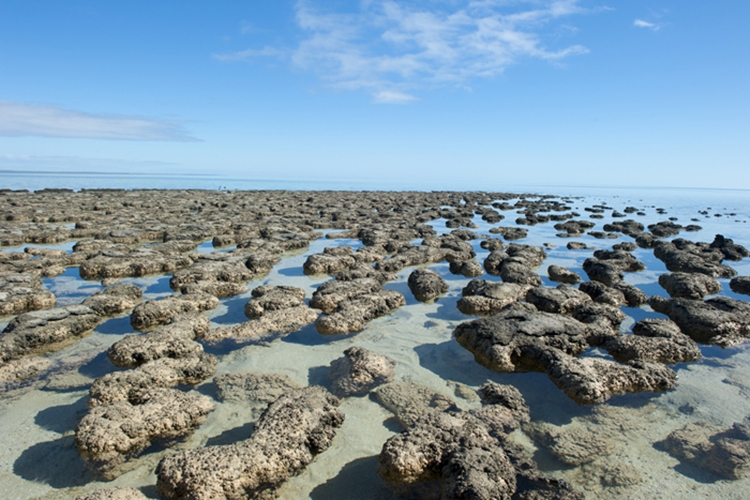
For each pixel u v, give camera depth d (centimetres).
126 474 593
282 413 659
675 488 581
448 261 1988
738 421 735
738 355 1002
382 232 2495
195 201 4238
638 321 1162
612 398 800
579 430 700
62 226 2559
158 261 1677
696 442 673
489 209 4362
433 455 587
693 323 1113
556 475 603
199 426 695
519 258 1755
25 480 578
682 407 777
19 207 3272
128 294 1309
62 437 666
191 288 1330
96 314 1142
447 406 753
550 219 3800
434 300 1382
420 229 2728
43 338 973
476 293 1319
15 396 775
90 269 1591
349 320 1094
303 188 9388
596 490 576
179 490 532
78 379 836
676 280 1497
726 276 1764
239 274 1568
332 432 667
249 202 4344
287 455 593
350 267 1777
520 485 562
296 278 1642
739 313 1140
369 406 761
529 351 918
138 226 2578
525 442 675
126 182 10025
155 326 1106
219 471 543
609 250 2169
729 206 6088
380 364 856
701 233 3056
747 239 2781
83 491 563
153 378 780
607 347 1000
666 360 950
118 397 738
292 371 886
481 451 582
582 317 1148
